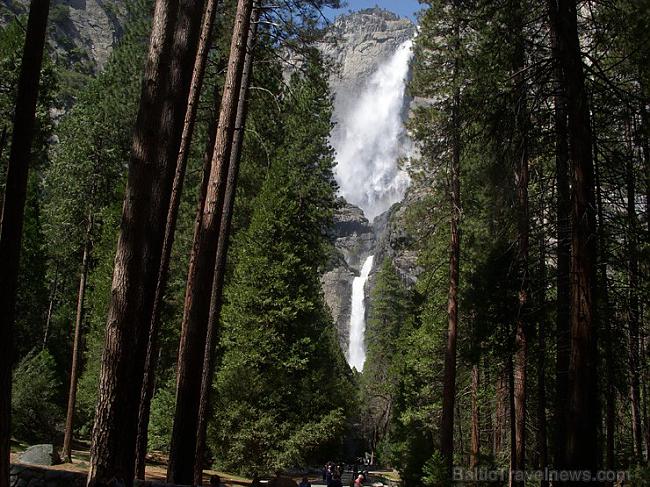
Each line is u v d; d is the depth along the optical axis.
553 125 9.71
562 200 10.20
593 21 9.56
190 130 12.45
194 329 10.52
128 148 29.52
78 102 33.28
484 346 15.73
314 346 24.34
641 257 9.83
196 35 7.64
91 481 6.54
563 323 10.62
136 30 29.80
